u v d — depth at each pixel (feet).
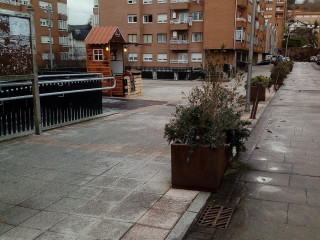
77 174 16.93
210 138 14.61
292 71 145.59
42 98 27.30
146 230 11.61
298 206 13.62
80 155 20.13
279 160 19.77
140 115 34.88
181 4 146.20
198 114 15.08
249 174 17.37
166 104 43.70
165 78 114.83
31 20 23.86
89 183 15.75
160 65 157.48
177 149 14.84
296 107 42.55
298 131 27.99
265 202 14.03
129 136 25.12
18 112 25.13
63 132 26.43
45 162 18.80
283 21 334.03
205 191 14.94
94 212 12.89
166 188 15.21
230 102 17.52
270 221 12.45
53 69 90.84
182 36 151.74
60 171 17.35
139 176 16.65
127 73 53.57
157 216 12.60
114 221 12.21
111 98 49.67
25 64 23.84
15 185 15.52
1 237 11.12
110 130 27.30
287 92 62.08
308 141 24.41
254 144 23.62
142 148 21.68
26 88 25.38
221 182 16.11
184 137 15.05
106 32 49.90
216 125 15.28
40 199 14.03
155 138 24.45
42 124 27.55
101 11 162.50
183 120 15.30
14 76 23.04
